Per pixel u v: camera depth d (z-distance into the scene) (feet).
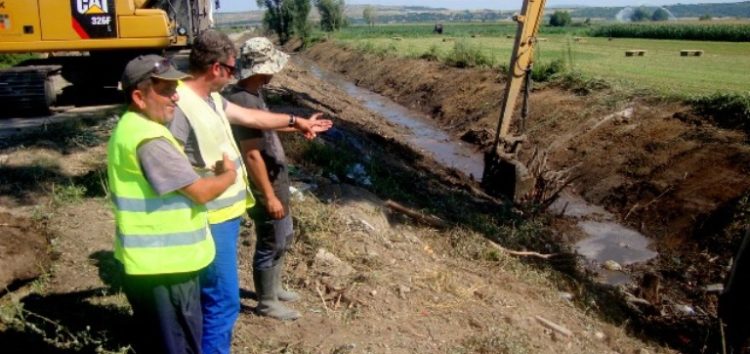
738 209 33.53
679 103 46.65
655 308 27.22
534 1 38.70
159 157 10.28
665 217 37.11
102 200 22.74
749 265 21.72
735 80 59.36
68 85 46.70
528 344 17.48
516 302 20.70
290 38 179.11
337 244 21.03
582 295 24.91
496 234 29.35
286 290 17.56
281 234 15.10
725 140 39.22
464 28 262.67
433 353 15.78
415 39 146.72
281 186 14.76
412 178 37.68
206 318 12.62
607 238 36.32
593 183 43.57
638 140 44.52
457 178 44.42
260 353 14.65
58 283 16.78
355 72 113.29
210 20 47.73
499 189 40.57
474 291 20.29
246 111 13.52
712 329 24.40
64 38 39.27
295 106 52.65
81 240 19.24
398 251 22.06
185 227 10.73
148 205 10.50
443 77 78.89
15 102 38.45
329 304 17.35
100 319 15.20
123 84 10.23
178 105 11.41
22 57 51.08
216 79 11.98
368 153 39.81
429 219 27.30
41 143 29.25
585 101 53.42
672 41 137.90
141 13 40.27
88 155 28.66
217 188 10.87
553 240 33.06
